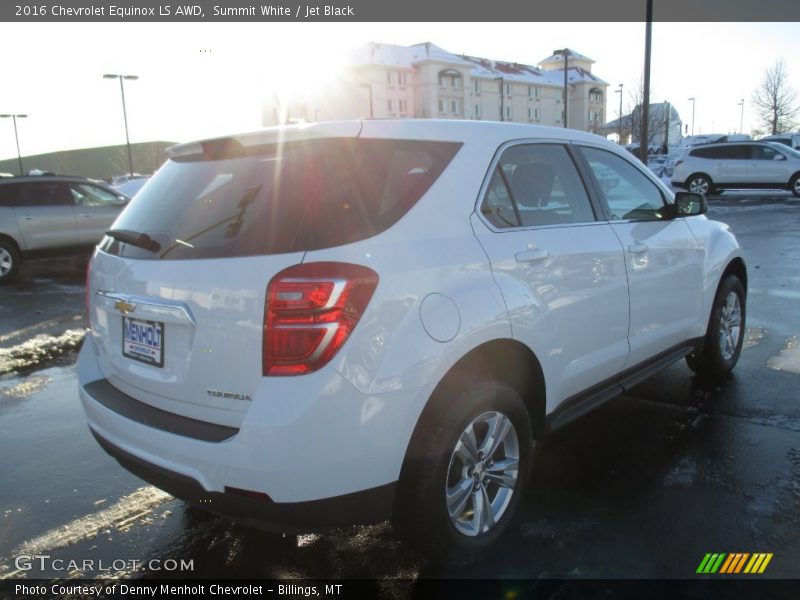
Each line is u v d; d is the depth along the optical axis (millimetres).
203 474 2355
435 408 2580
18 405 5047
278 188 2514
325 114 81688
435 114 84500
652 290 3852
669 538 2979
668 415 4352
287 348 2252
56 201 11508
